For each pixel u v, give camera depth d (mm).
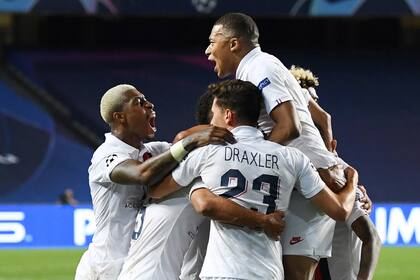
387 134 82938
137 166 17078
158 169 16641
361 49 88000
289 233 17484
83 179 78938
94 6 68688
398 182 80438
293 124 16875
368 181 80250
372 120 83625
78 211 61625
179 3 69375
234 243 15875
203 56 86312
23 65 83625
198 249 18016
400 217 63469
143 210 18000
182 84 84500
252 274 15727
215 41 17906
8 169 78312
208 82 84812
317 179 16562
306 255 17578
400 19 88562
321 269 19641
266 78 17109
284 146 16547
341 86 85500
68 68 84188
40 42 86875
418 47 88438
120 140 18391
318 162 18031
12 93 81750
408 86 86000
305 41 89938
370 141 82375
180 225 17422
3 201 76625
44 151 79750
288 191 16266
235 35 17641
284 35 89812
